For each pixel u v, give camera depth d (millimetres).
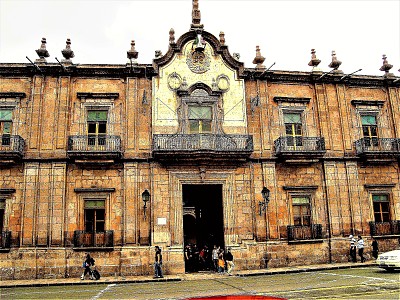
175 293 15086
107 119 23125
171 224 22031
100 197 22094
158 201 22219
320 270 21031
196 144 22531
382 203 25141
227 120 23969
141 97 23484
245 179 23375
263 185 23453
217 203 24172
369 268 20922
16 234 21078
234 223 22609
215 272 21891
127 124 23016
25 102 22797
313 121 25234
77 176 22188
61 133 22469
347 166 24766
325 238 23625
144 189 22297
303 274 19656
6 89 22844
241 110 24266
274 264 22516
